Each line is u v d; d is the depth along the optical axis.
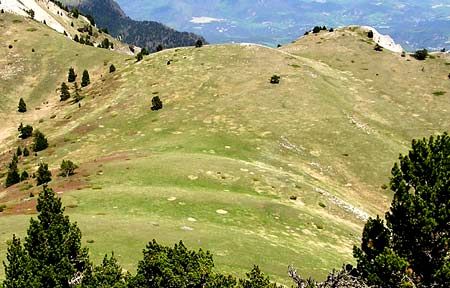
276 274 42.50
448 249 29.00
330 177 88.75
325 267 48.00
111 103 127.12
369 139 103.00
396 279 27.61
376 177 90.44
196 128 102.88
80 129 112.75
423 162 30.61
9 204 65.88
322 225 63.03
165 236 47.50
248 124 104.88
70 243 30.80
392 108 128.88
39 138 107.88
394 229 30.89
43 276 27.50
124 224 50.62
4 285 27.91
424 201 28.97
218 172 75.94
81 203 59.38
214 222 57.22
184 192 65.19
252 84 127.19
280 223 60.84
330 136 102.50
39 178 80.81
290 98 118.81
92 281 27.17
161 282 25.19
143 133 103.50
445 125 120.38
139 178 71.44
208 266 25.94
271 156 91.31
